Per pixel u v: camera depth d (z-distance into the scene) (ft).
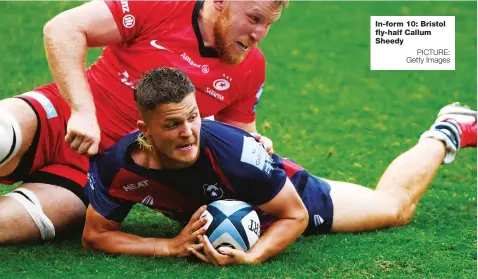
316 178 40.34
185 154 32.22
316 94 65.72
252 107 39.81
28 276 33.37
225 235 34.17
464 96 66.59
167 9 37.06
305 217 35.47
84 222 38.40
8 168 37.58
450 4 87.71
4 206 36.68
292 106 62.75
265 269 34.12
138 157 33.96
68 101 35.63
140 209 43.57
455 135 44.86
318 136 56.80
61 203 37.50
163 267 34.30
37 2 83.15
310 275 34.12
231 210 34.45
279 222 35.32
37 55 69.56
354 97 65.46
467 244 38.78
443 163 44.68
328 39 78.95
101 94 38.01
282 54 74.49
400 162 42.63
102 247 35.88
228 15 35.73
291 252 36.88
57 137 37.99
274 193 34.60
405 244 38.50
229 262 34.24
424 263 36.06
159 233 39.83
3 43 71.87
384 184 41.65
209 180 34.19
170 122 31.45
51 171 38.24
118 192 34.83
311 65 72.33
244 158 33.76
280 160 37.50
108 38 36.83
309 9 87.15
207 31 36.94
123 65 37.68
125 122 37.83
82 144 35.04
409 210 41.47
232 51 36.52
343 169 50.80
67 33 36.04
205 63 37.37
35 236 37.17
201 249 34.47
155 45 37.17
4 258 35.42
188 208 35.91
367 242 38.73
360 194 40.60
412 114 62.18
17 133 36.17
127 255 35.50
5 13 79.36
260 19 35.53
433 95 66.64
